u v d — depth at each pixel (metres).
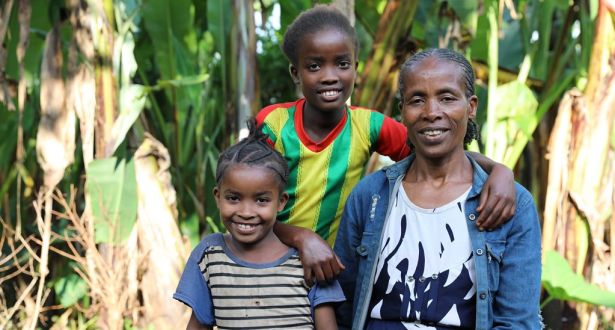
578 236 4.10
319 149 2.27
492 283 1.68
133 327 4.05
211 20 4.47
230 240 1.94
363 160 2.33
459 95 1.72
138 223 4.16
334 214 2.32
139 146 4.34
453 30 4.02
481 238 1.68
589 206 4.05
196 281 1.92
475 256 1.66
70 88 4.13
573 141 4.16
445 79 1.71
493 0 4.14
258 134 1.98
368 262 1.79
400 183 1.84
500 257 1.68
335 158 2.27
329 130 2.28
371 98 4.05
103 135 4.14
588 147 4.12
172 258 4.19
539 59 4.69
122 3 4.63
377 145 2.32
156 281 4.14
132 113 4.16
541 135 4.71
